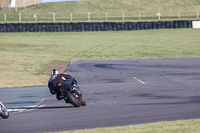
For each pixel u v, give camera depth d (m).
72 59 99.12
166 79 58.44
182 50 110.75
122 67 78.56
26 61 95.12
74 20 186.38
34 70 80.56
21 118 31.12
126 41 136.88
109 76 65.44
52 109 35.59
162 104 35.72
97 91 48.31
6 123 28.88
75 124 27.30
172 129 20.58
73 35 155.75
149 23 164.12
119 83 56.00
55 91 33.56
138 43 131.12
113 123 27.11
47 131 25.19
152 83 54.38
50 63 91.31
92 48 121.75
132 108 34.00
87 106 36.25
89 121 28.28
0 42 138.75
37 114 32.97
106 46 125.56
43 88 55.50
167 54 103.31
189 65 78.25
